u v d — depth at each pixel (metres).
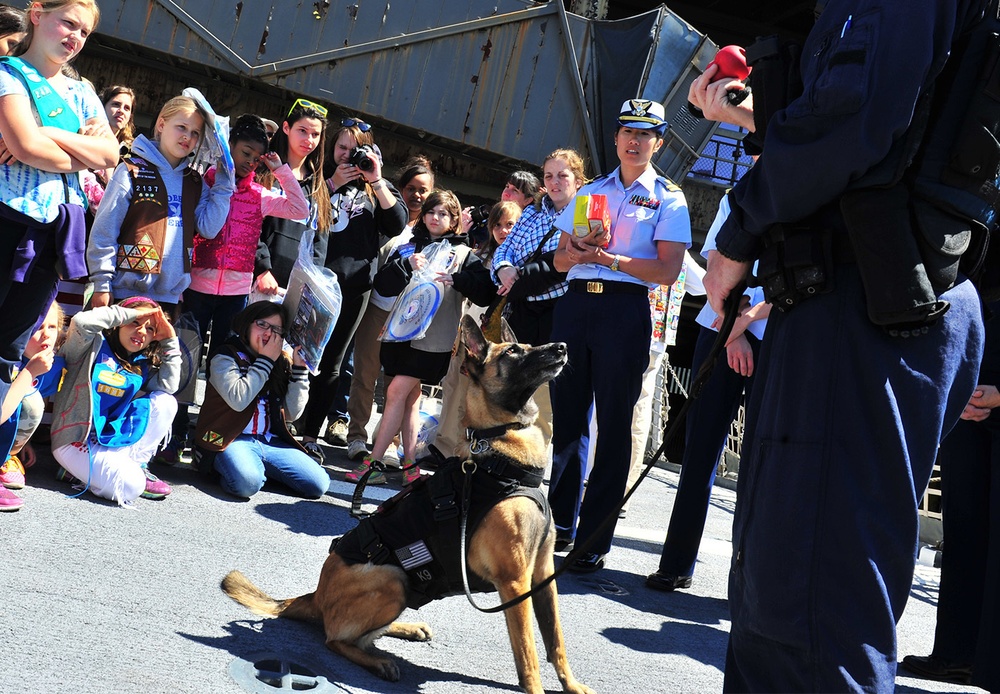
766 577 1.90
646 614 3.88
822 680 1.80
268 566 3.63
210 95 9.79
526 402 3.01
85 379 4.09
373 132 10.18
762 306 4.06
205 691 2.40
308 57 9.08
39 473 4.30
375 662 2.83
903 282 1.81
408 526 2.94
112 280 4.53
